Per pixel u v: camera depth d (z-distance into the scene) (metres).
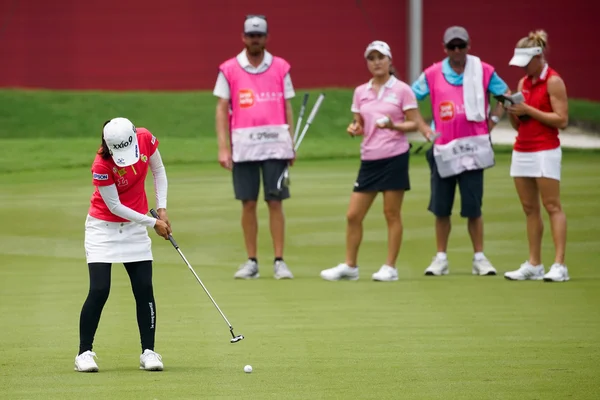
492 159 37.91
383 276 36.88
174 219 51.44
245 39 38.28
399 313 29.95
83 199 57.84
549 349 24.48
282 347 25.11
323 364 23.05
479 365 22.73
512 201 55.28
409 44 104.56
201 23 106.88
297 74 108.25
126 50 106.50
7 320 29.23
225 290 34.91
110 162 22.41
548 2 107.12
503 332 26.80
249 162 38.22
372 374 21.94
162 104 102.75
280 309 30.86
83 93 105.25
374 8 107.50
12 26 105.44
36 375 22.16
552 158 35.41
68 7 105.69
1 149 81.44
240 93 38.38
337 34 107.88
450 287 35.00
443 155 37.59
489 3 107.12
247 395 20.06
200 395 20.09
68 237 47.41
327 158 80.19
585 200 55.12
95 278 22.88
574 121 99.06
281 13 107.69
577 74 107.56
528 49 35.16
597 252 42.56
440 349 24.62
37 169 72.88
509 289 34.28
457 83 37.72
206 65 107.19
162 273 39.12
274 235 38.38
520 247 44.16
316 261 42.31
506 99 35.25
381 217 51.75
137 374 22.19
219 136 38.72
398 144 36.72
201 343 25.78
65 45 105.88
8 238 47.03
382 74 36.81
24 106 100.44
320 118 98.94
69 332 27.45
